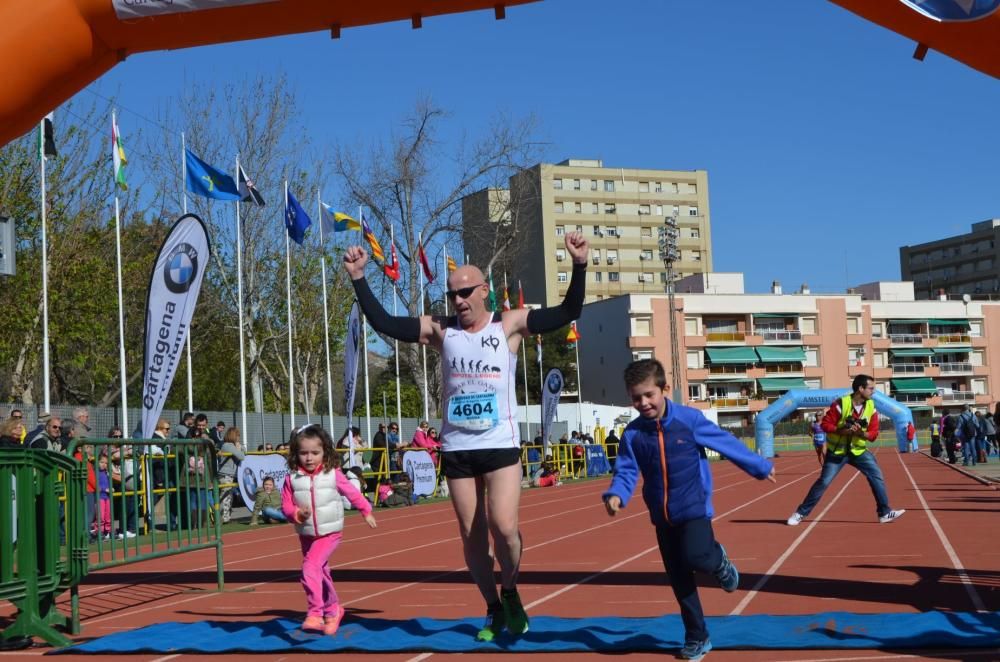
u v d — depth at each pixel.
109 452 8.77
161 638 7.30
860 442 14.28
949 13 7.49
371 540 15.84
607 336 86.12
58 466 7.85
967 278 133.50
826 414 14.38
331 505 7.43
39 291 27.94
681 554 6.05
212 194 24.33
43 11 8.31
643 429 6.19
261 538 17.23
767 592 8.52
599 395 86.94
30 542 7.53
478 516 6.82
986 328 95.38
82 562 7.85
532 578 10.12
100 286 30.17
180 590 10.50
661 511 6.11
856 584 8.76
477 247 46.28
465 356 6.79
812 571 9.70
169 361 15.69
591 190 109.44
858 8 7.90
